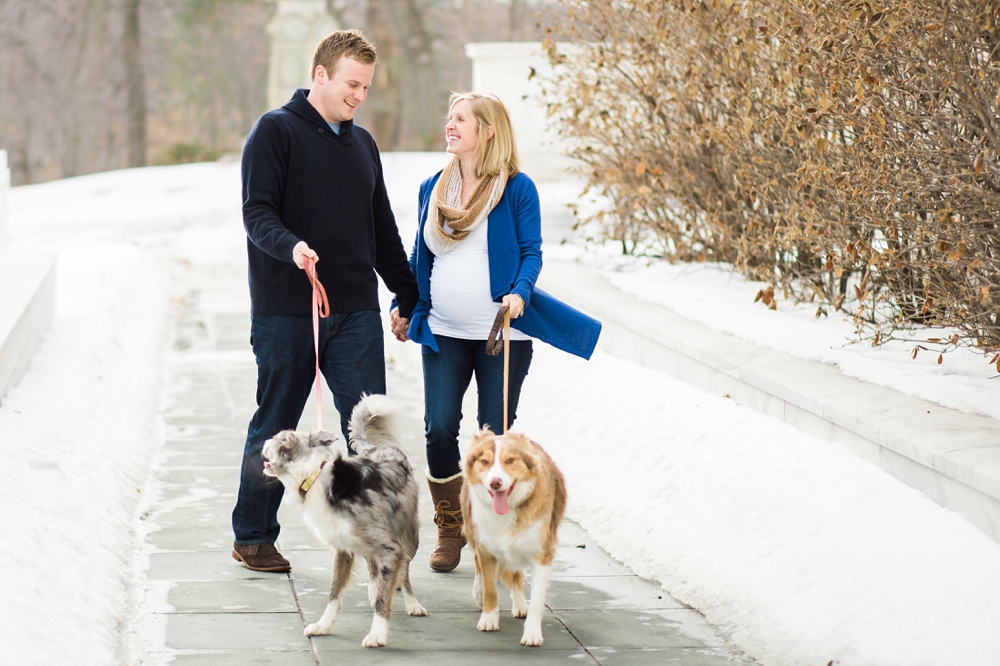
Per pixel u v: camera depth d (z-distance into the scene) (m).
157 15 53.41
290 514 8.00
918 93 7.46
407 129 52.62
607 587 6.56
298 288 6.43
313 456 5.51
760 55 10.19
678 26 11.22
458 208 6.48
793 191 9.69
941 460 5.66
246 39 53.00
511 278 6.45
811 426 7.12
